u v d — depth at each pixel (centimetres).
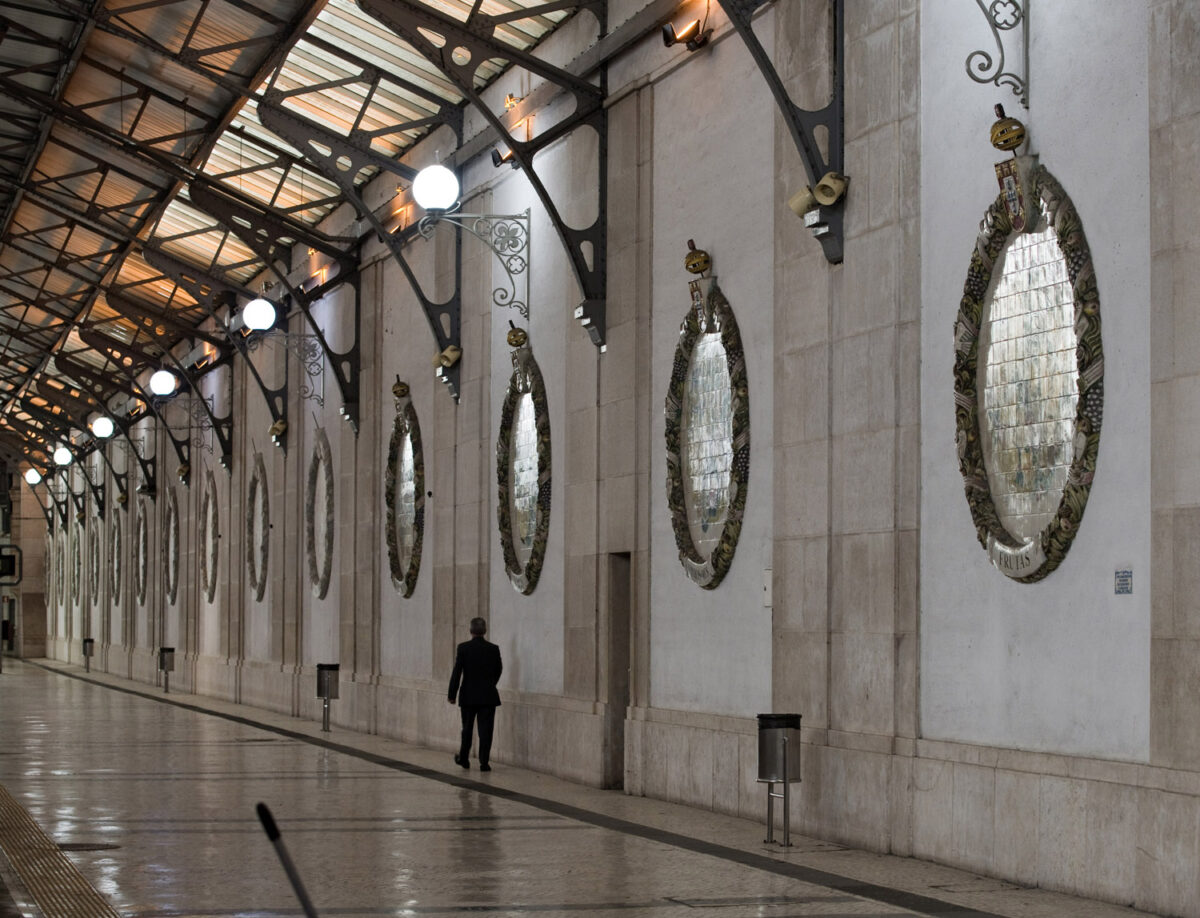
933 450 1190
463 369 2158
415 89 2080
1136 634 985
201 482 3862
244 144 2545
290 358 3062
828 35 1320
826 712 1294
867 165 1270
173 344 4131
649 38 1644
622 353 1683
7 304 4150
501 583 2016
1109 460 1011
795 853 1200
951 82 1180
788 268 1373
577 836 1297
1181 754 938
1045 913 941
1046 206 1065
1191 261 947
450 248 2198
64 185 3055
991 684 1116
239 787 1680
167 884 1060
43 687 4106
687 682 1541
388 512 2444
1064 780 1022
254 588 3328
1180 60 960
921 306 1208
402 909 963
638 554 1638
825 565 1303
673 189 1598
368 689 2512
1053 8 1075
